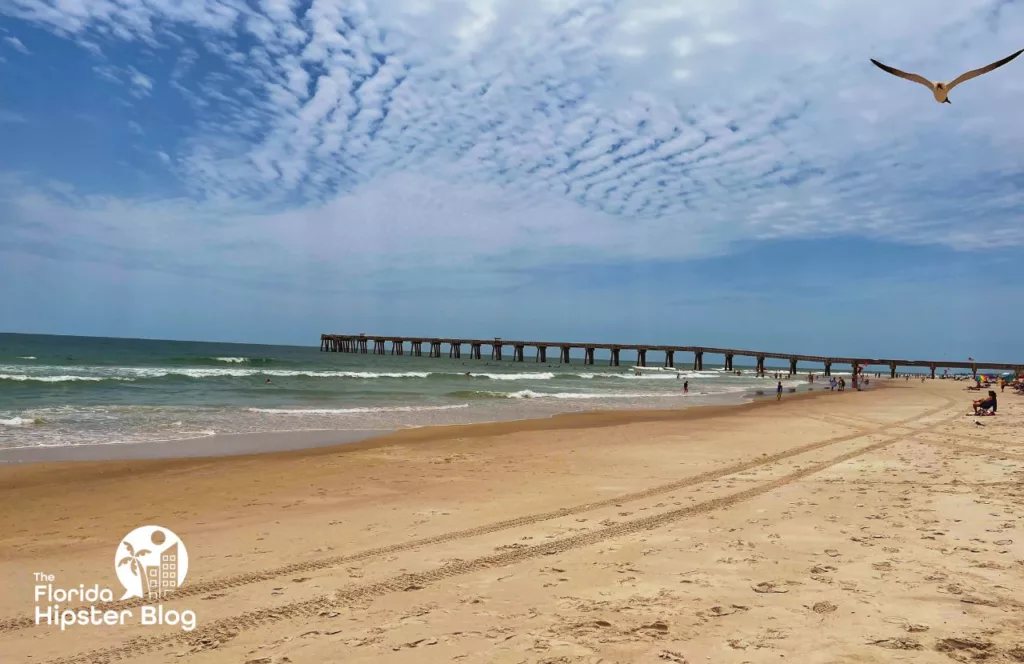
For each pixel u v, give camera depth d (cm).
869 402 3123
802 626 429
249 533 739
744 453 1343
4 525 794
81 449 1368
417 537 705
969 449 1295
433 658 396
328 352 12038
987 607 455
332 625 455
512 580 545
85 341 13250
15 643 440
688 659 384
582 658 389
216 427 1773
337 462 1278
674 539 664
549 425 1997
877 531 670
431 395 3114
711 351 10056
